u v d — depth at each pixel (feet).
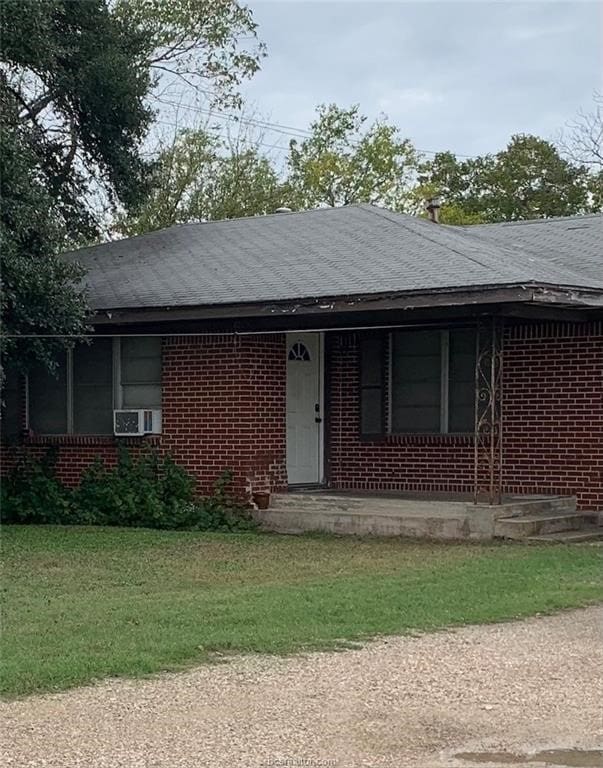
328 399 59.00
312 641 28.19
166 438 56.13
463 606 32.68
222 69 99.71
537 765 19.57
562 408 52.60
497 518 47.80
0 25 51.42
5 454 59.93
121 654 26.40
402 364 57.11
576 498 52.11
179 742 20.42
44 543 47.47
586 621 31.07
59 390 59.36
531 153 158.92
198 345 55.31
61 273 51.85
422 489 56.08
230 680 24.56
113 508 55.26
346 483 58.44
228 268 56.44
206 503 54.60
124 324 54.90
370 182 151.53
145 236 66.64
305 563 42.16
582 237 60.29
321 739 20.68
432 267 49.47
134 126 65.77
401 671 25.46
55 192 66.44
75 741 20.43
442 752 20.13
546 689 24.13
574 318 50.60
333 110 155.53
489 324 48.93
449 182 164.04
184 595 35.09
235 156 126.41
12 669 24.99
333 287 49.62
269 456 54.90
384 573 39.22
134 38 67.87
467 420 55.11
